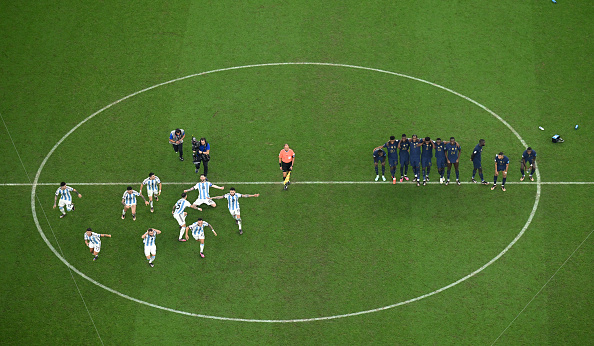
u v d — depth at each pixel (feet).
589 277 96.99
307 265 98.94
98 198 106.93
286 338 92.17
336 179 108.88
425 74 122.83
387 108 118.01
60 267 99.04
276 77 122.83
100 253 100.58
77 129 115.75
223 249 100.94
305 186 108.06
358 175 109.50
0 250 100.73
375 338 91.97
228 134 114.62
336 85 121.60
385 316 93.97
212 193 107.55
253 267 98.94
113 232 102.99
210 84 121.80
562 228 102.27
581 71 122.31
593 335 91.66
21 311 94.68
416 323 93.30
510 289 96.22
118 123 116.47
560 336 91.71
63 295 96.22
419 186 108.06
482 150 112.27
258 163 111.04
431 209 105.09
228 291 96.53
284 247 100.89
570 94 119.24
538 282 96.73
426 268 98.48
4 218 104.37
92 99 119.96
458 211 104.73
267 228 103.09
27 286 97.09
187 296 96.12
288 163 104.27
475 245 100.83
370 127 115.44
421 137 113.60
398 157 107.34
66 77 123.13
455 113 117.19
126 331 92.73
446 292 96.07
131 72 123.75
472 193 107.14
